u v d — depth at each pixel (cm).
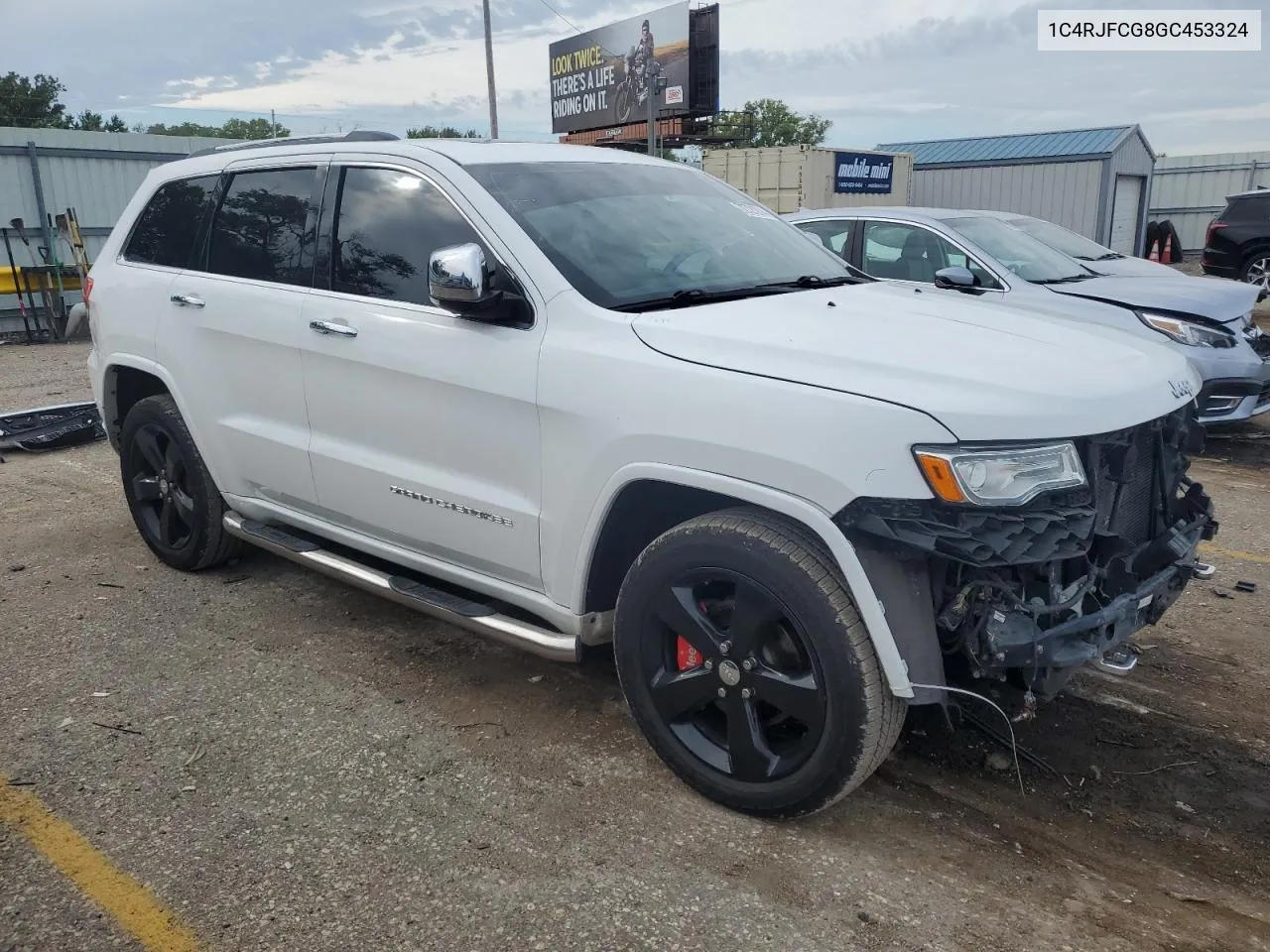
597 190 368
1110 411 266
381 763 328
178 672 392
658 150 3284
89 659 404
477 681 385
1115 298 728
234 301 415
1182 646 418
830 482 253
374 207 374
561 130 3619
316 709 363
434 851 282
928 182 2356
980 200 2288
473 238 338
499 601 379
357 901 262
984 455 247
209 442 442
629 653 309
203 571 498
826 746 268
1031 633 254
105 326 488
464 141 382
